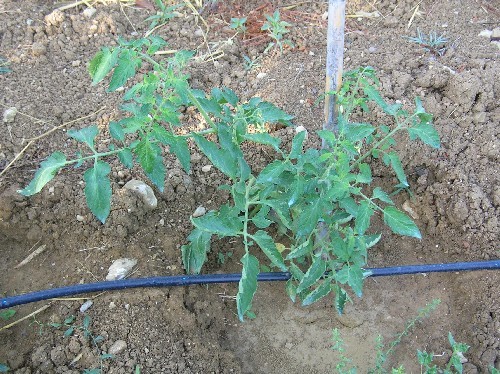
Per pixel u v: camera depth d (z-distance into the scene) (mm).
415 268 779
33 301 737
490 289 771
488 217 806
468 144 859
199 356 728
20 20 1033
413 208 867
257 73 957
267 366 756
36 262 801
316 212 610
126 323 730
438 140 666
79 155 629
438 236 844
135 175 833
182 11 1065
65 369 692
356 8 1061
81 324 729
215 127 691
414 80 922
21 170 838
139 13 1062
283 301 806
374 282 819
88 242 796
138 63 596
